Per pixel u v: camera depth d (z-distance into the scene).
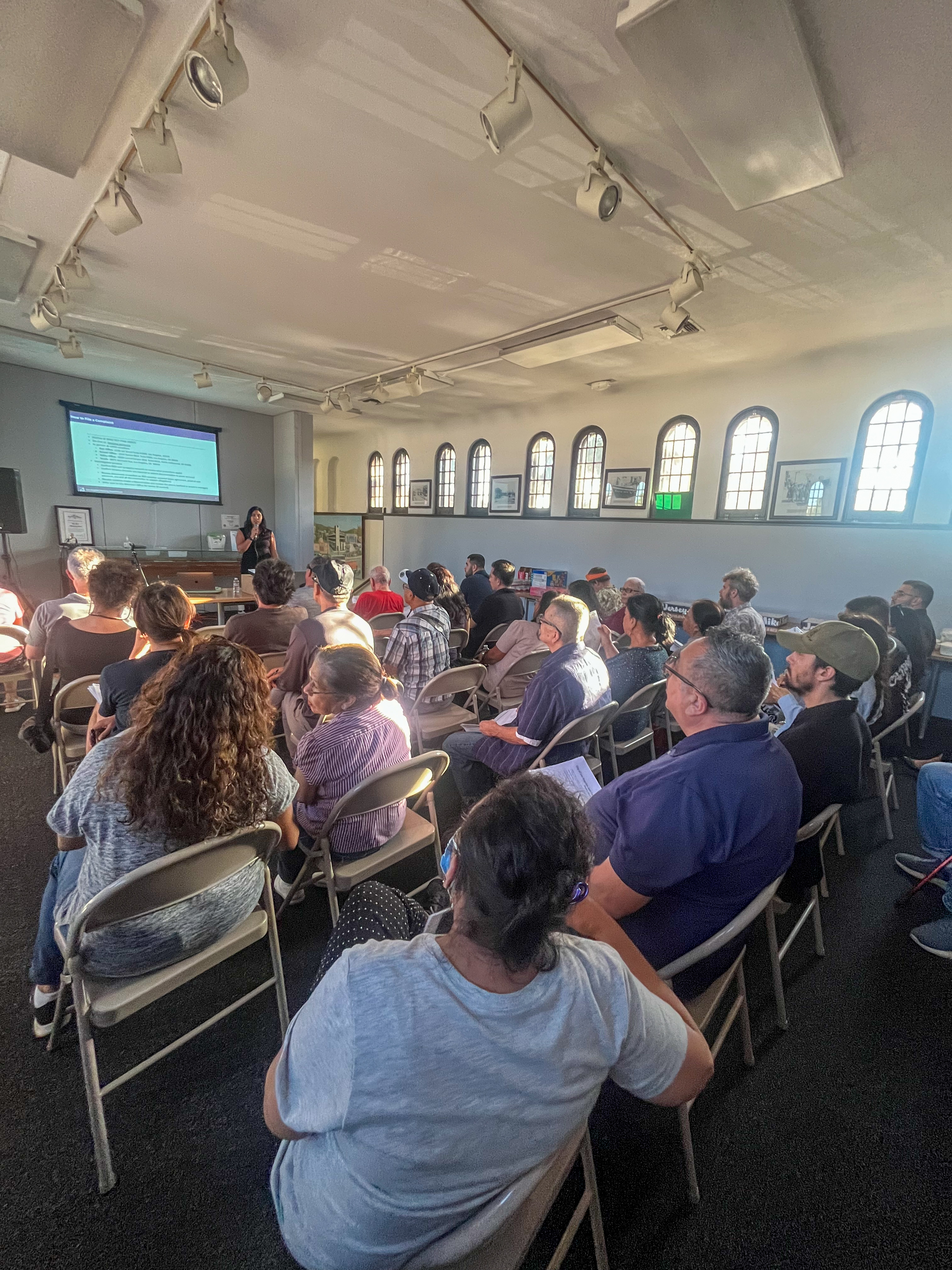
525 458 7.59
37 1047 1.46
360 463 10.55
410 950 0.60
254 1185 1.19
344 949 1.09
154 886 1.04
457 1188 0.59
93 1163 1.21
